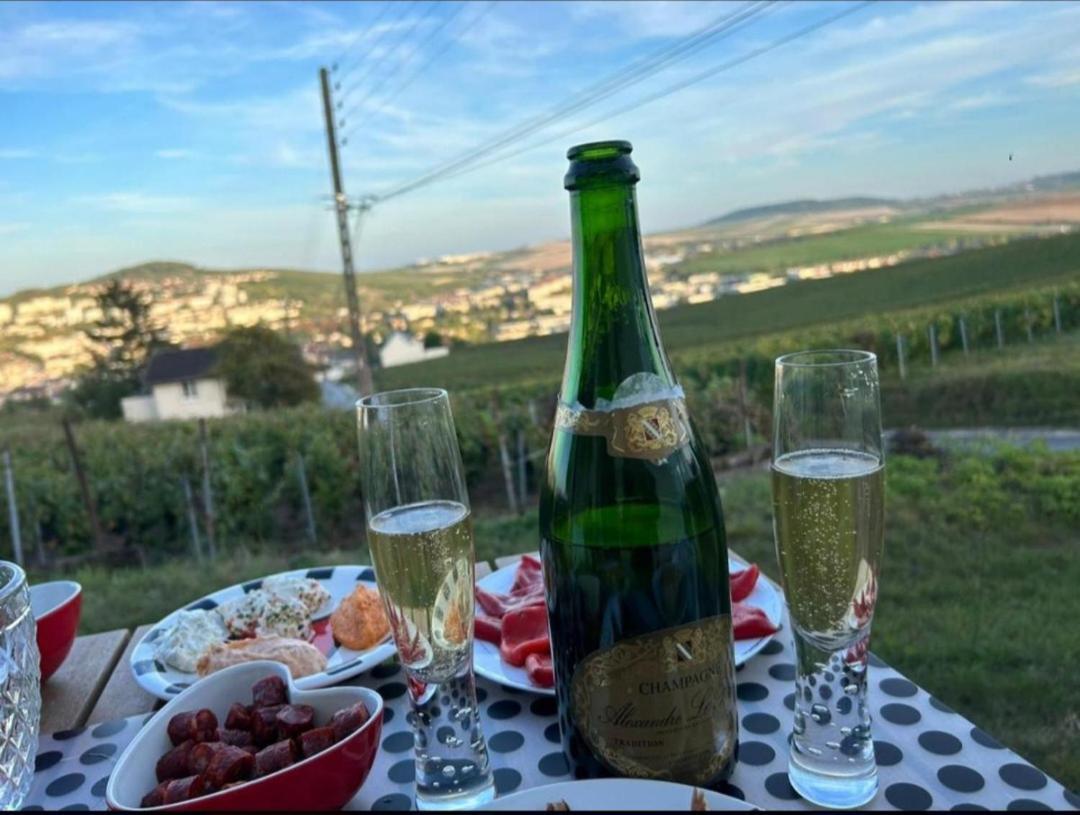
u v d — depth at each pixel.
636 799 0.30
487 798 0.38
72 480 4.05
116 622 2.29
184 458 4.13
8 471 3.65
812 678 0.36
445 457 0.39
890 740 0.40
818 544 0.35
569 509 0.41
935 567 2.10
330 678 0.49
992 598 1.83
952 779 0.36
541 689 0.46
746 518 2.71
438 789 0.38
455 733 0.38
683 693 0.36
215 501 4.08
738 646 0.49
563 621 0.40
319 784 0.35
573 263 0.41
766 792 0.37
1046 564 2.03
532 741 0.43
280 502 4.23
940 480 2.92
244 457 4.20
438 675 0.38
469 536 0.39
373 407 0.38
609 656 0.36
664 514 0.39
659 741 0.36
